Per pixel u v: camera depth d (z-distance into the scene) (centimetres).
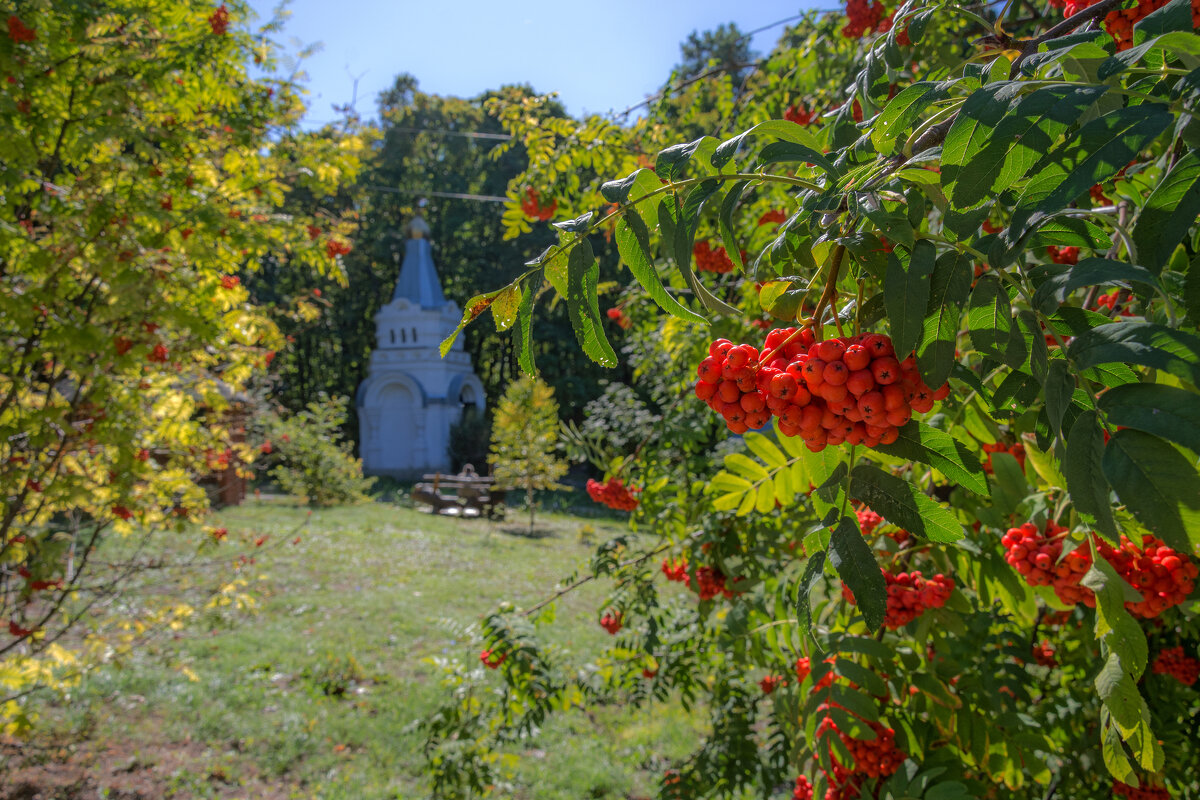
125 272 410
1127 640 117
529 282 104
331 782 542
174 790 519
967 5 204
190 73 489
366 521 1554
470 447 2552
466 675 394
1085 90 74
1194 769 257
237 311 561
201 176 518
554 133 431
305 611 912
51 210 421
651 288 99
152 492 546
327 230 714
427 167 3228
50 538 480
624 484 444
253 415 1648
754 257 355
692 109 470
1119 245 146
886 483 92
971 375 87
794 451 204
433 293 2845
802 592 94
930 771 188
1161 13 84
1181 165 69
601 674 392
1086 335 72
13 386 418
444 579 1091
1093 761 246
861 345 84
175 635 788
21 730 495
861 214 85
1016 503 193
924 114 107
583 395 2911
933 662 218
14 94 392
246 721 620
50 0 380
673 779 368
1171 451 62
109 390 441
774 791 477
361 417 2686
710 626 359
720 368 93
